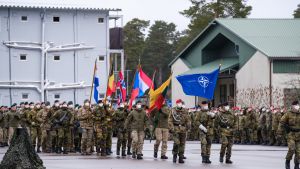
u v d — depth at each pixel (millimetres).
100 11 77312
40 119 41656
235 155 38500
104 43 77562
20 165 21109
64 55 76188
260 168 29156
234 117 31906
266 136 52875
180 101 32062
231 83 77750
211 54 82875
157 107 34125
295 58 68000
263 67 68938
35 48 75188
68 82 76312
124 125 34906
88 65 77000
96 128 37156
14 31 74688
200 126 31828
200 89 32531
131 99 37906
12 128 46344
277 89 67875
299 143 27953
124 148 36656
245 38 72750
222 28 77812
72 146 40250
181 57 87000
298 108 27953
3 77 74312
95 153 39125
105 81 77438
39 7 74562
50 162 31969
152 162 32000
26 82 75062
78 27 76625
